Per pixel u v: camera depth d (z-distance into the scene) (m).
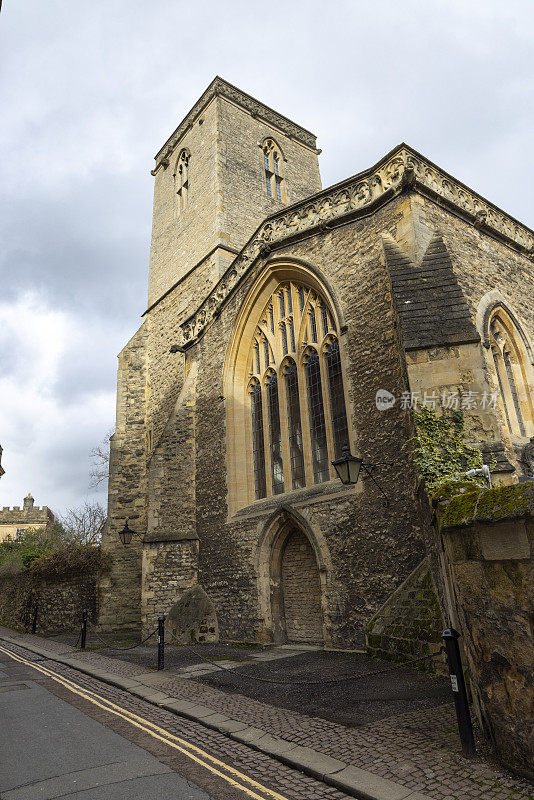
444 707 5.61
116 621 16.23
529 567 3.98
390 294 9.94
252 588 11.71
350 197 11.47
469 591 4.54
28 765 4.67
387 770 4.16
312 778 4.27
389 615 8.36
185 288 19.45
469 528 4.56
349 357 10.52
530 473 9.95
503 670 4.13
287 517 11.22
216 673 8.52
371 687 6.73
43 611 17.36
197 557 13.53
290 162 23.12
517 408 10.85
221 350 14.54
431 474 7.50
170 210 22.41
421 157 10.81
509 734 4.01
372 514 9.42
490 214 12.12
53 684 8.30
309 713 5.89
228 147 20.36
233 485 13.12
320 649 9.92
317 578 10.81
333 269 11.37
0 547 28.20
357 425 10.05
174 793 4.00
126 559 17.19
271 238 13.35
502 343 11.09
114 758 4.79
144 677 8.44
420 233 9.88
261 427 13.37
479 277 10.80
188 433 14.86
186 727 5.74
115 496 18.33
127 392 20.16
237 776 4.33
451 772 4.01
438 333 8.35
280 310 13.36
